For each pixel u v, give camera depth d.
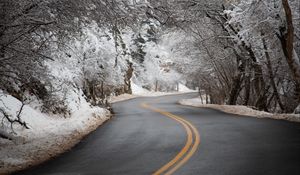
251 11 21.16
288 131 13.42
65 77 22.47
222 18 27.03
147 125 18.31
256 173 7.46
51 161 10.22
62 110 22.23
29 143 12.63
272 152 9.55
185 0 23.62
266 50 24.44
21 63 10.90
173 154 10.01
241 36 23.75
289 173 7.34
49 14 11.03
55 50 12.87
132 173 8.02
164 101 51.06
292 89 28.83
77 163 9.58
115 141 13.27
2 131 13.21
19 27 10.59
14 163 9.73
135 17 14.11
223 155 9.48
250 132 13.62
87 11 12.40
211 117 21.17
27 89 20.19
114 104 44.84
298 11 21.70
